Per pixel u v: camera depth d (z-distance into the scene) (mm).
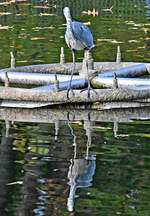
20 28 21031
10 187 7684
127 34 20141
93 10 24266
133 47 18219
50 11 25172
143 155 8914
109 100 12531
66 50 17906
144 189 7594
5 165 8477
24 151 9133
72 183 7801
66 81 13188
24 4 27047
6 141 9664
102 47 18234
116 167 8391
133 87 12680
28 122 11000
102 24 21969
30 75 14023
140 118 11406
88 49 12703
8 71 14586
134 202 7199
